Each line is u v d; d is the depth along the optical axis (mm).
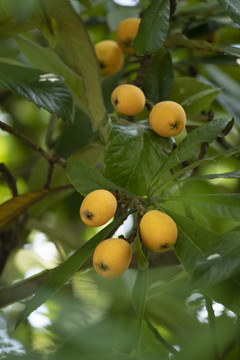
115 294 1220
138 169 1198
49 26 1233
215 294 1070
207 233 1098
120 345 1163
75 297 1218
